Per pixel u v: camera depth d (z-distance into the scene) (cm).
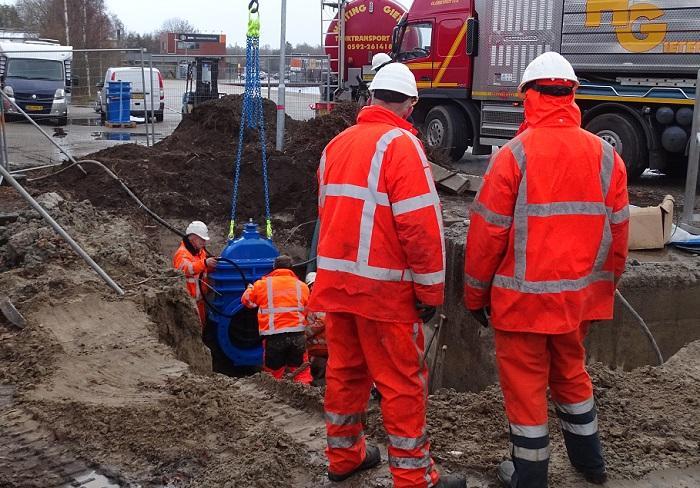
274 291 782
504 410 460
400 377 343
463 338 707
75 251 673
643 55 1230
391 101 347
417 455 343
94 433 429
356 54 2100
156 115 2556
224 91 2623
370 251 335
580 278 338
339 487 376
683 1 1179
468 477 388
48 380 499
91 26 5650
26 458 407
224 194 1202
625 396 486
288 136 1441
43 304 618
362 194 336
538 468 344
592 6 1277
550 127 342
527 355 345
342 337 359
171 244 1106
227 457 405
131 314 617
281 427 444
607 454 407
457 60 1513
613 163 350
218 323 911
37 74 2423
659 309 681
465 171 1501
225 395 477
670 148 1223
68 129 2277
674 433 435
